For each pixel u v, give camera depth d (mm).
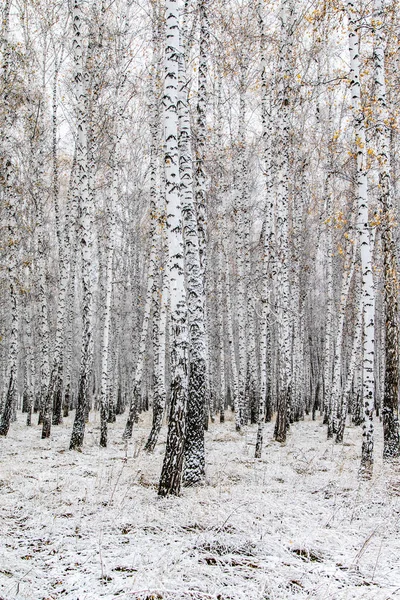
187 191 9008
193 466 8172
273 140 14375
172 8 7832
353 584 4289
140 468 9375
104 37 14188
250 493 7398
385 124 10453
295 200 19156
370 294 9320
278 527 5719
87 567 4492
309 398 31312
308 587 4152
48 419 14547
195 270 8977
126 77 13602
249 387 20750
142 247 26766
